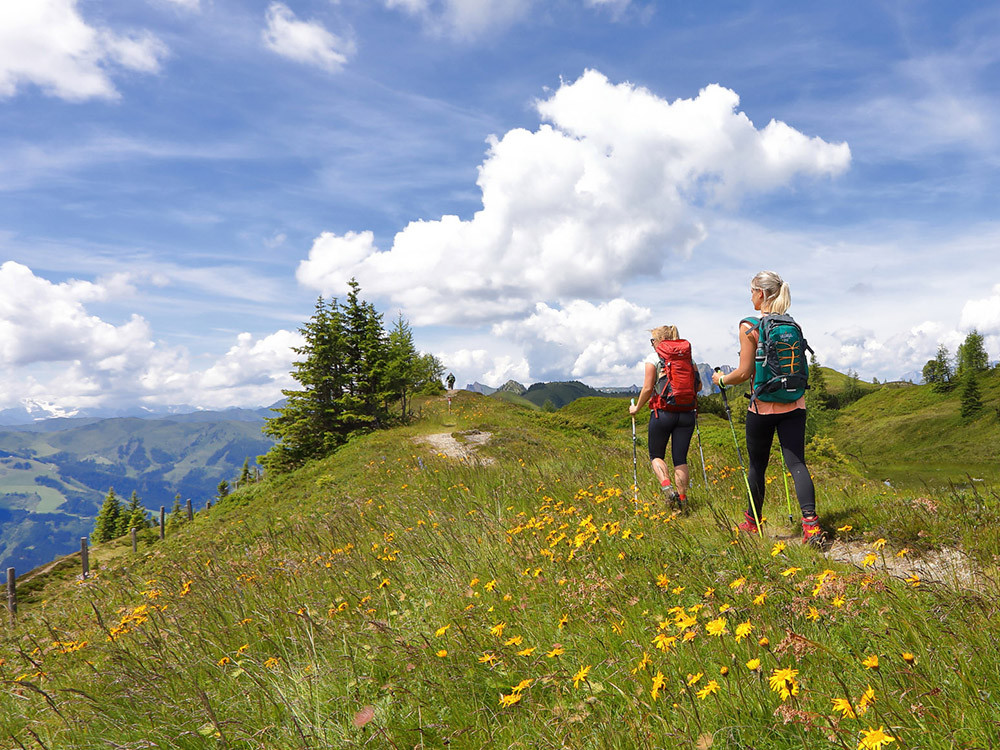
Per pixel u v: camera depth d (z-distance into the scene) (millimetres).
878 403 123000
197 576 6812
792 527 4680
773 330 4328
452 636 3254
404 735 2445
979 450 73938
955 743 1701
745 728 1982
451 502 8031
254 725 2883
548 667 2684
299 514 14617
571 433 30328
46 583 18094
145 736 3072
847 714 1693
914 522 4066
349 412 39781
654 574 3584
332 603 4484
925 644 2281
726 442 13875
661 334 5879
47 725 3742
